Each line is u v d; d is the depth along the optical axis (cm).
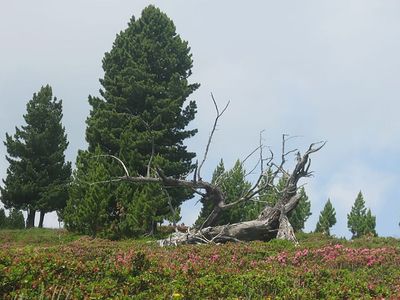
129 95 4138
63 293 854
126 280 998
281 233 2711
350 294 1032
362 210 7644
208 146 2966
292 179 2986
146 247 2119
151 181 2995
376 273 1469
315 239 2958
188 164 4144
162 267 1134
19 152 5141
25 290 835
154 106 4109
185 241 2556
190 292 939
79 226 3566
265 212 2914
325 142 3038
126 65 4297
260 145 2902
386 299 1010
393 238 2950
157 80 4422
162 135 3916
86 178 3731
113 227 3366
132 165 3747
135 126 4019
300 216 6950
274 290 1031
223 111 2930
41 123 5356
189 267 1173
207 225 2959
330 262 1664
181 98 4203
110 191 3644
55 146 5341
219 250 1803
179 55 4544
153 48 4366
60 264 1013
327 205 7675
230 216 4772
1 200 5091
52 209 4991
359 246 2455
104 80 4406
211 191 2991
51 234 3831
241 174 5028
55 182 5116
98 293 870
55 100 5462
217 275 1106
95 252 1483
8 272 905
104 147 4078
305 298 981
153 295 907
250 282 1045
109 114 4025
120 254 1463
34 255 1117
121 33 4594
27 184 5016
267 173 2944
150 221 3466
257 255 1722
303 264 1612
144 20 4578
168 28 4566
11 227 4962
